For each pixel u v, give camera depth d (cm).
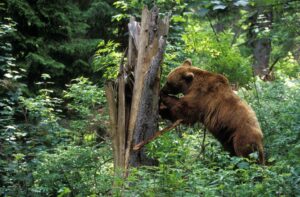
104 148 1065
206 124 1009
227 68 1422
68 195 919
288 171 797
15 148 1116
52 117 1172
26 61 1580
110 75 1170
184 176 790
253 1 1222
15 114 1401
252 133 945
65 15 1672
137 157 875
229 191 729
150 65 866
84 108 1162
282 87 1405
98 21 1875
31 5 1642
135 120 868
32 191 1029
